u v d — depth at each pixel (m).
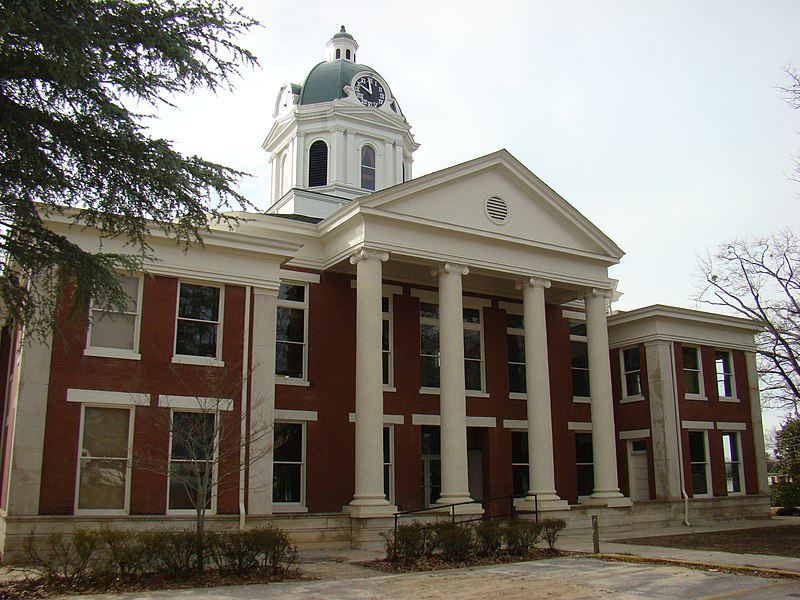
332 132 34.38
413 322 27.59
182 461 19.08
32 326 14.59
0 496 20.64
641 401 31.64
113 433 19.58
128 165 12.68
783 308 29.72
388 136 35.41
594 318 28.23
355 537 21.39
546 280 27.11
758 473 33.56
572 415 31.16
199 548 14.78
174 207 13.49
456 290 24.98
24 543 15.83
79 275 13.30
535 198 27.38
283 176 36.03
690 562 16.64
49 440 18.59
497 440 28.73
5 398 22.36
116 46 12.29
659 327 31.39
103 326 19.97
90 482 19.02
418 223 24.34
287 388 24.36
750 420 33.91
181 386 20.44
